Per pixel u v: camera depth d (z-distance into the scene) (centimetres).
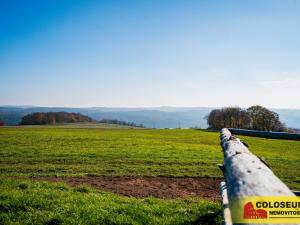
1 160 2253
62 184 1206
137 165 2102
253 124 9875
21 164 2102
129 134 5941
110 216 770
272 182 312
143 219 771
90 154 2595
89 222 739
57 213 779
